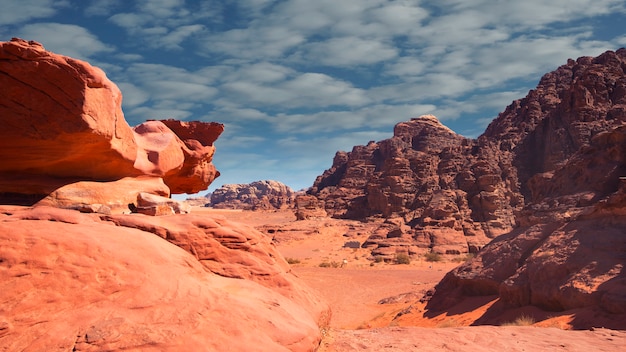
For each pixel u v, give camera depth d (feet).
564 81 388.37
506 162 321.32
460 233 238.27
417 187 334.44
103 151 44.32
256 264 37.32
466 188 285.64
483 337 41.37
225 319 25.70
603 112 294.46
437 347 36.52
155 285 26.17
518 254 80.28
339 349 33.35
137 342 21.76
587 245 64.23
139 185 50.65
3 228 26.13
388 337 39.24
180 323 23.93
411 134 548.72
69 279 24.36
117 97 45.09
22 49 32.76
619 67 317.83
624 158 81.92
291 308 32.81
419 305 94.84
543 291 63.52
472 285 85.51
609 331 45.47
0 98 34.40
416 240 234.38
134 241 29.84
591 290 55.67
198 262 33.88
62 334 21.35
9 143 37.29
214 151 77.36
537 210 90.38
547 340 41.55
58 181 42.96
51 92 35.65
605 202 68.80
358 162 477.77
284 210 527.81
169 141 60.49
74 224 30.58
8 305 21.99
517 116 393.29
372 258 220.23
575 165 90.22
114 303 24.03
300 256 241.14
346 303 120.47
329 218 367.45
